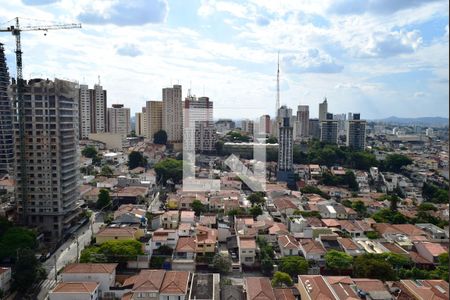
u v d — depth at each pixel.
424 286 101.88
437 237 146.88
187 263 124.31
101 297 105.06
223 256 124.81
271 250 132.25
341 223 159.75
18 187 153.50
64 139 155.12
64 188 156.00
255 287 98.81
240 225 154.88
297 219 159.88
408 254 130.38
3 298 103.44
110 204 190.88
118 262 121.19
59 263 128.88
